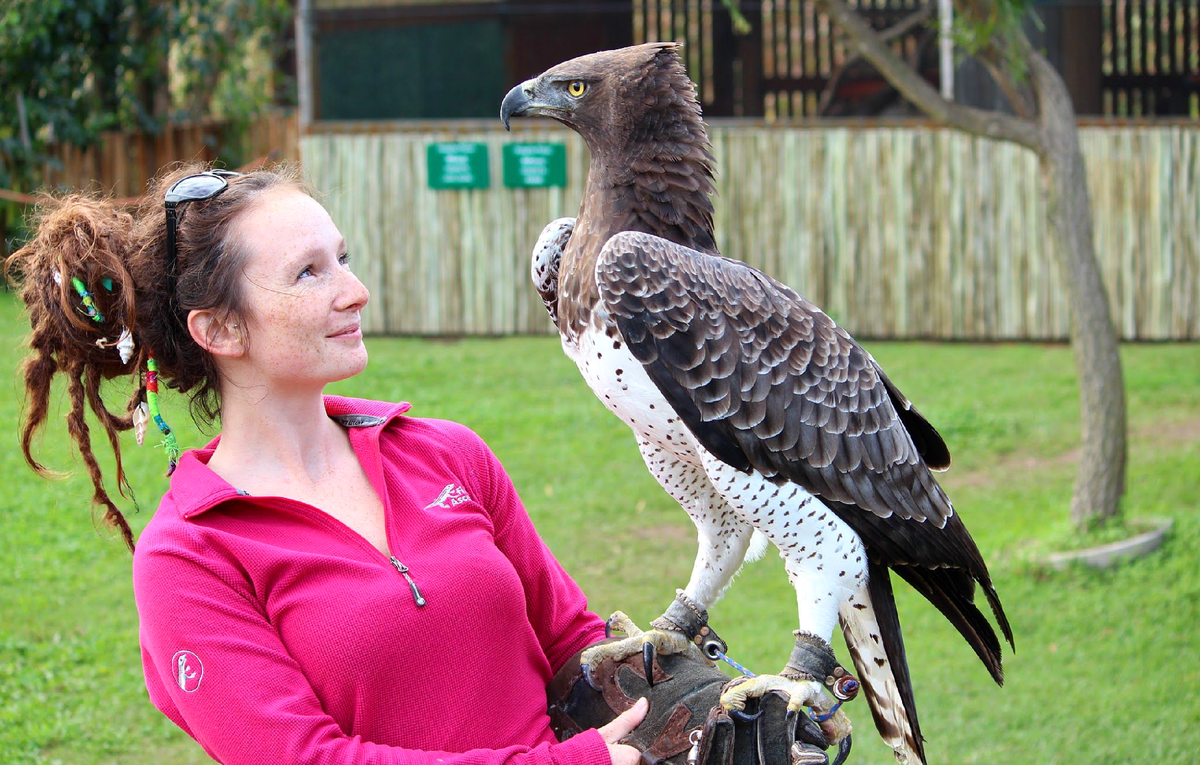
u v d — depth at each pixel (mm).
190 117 12906
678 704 2156
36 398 2010
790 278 10992
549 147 10852
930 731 4734
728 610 5738
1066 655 5336
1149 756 4465
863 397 2439
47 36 12086
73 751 4500
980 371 9844
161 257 1969
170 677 1806
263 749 1757
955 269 10828
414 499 2047
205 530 1855
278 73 14086
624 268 2260
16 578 5930
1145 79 14203
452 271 11164
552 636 2312
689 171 2377
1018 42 6148
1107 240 10742
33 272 1987
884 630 2441
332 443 2076
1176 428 8359
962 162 10648
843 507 2396
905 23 6516
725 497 2355
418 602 1919
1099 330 6469
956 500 7168
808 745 2098
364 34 11266
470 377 9594
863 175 10789
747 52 15703
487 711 1990
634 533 6598
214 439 2150
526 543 2281
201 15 12742
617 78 2344
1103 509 6523
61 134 12359
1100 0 11273
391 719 1891
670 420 2365
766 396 2332
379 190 11102
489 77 11359
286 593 1868
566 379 9547
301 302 1917
